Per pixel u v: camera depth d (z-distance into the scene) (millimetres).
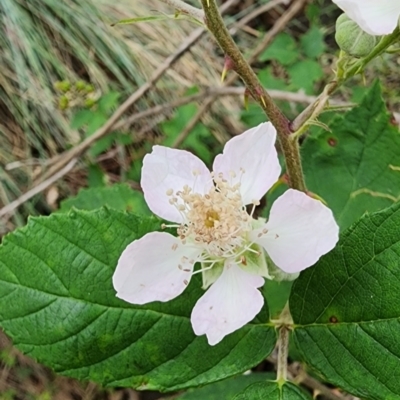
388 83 194
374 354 68
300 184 81
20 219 193
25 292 73
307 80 178
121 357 73
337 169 104
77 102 182
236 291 70
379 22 65
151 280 70
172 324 74
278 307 102
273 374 104
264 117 170
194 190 74
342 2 63
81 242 74
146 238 70
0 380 182
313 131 145
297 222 67
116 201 148
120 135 187
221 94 172
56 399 178
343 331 70
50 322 73
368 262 68
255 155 72
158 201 73
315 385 113
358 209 102
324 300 70
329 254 70
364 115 102
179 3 73
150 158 73
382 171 102
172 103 176
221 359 73
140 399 171
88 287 74
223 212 71
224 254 71
